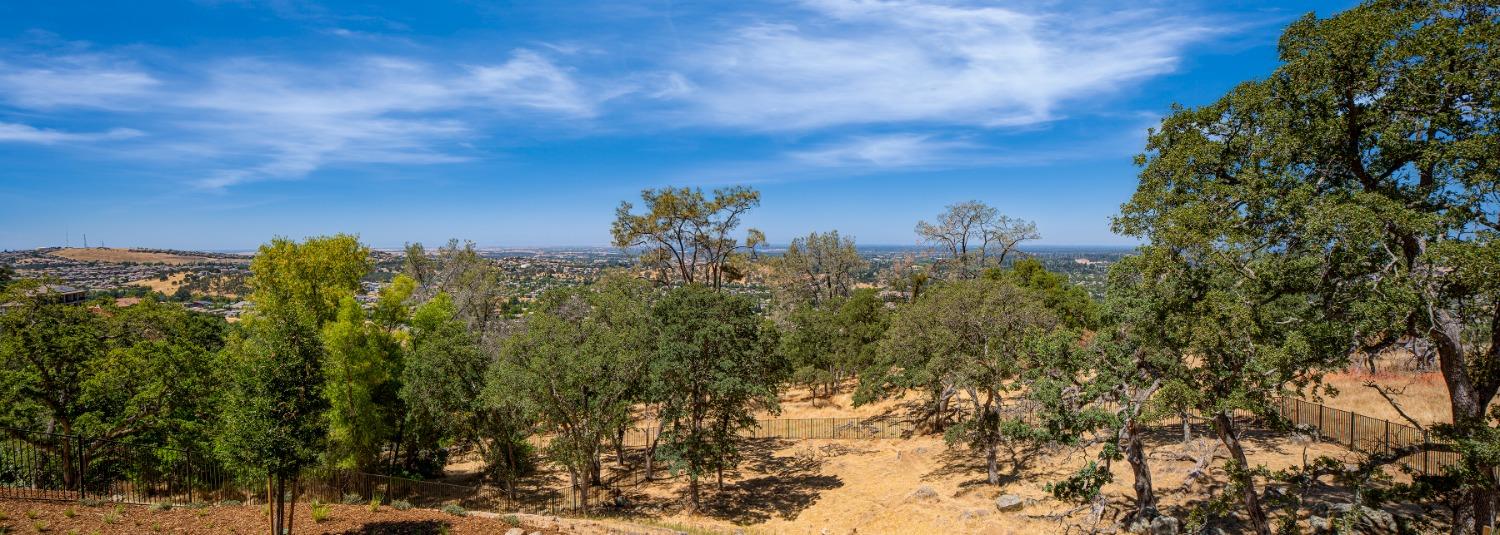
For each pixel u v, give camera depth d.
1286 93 16.38
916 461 32.09
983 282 27.69
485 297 47.97
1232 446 14.75
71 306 24.80
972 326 26.31
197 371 25.34
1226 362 14.03
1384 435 22.48
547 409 23.48
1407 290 12.00
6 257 175.00
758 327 28.83
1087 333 40.28
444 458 32.44
